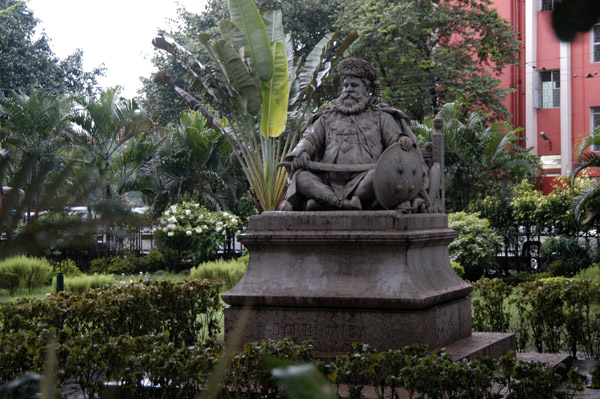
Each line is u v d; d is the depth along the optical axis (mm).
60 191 535
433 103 23203
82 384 4219
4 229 518
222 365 536
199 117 19953
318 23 25812
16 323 5594
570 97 23922
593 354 6637
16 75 25453
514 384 3793
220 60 10812
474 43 21906
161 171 18797
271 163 13492
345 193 5609
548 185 24266
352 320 5191
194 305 7453
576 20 521
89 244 544
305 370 452
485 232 14594
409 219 5352
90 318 6301
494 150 18375
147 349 4414
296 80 12641
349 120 5910
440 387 3703
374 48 21625
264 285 5473
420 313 5074
